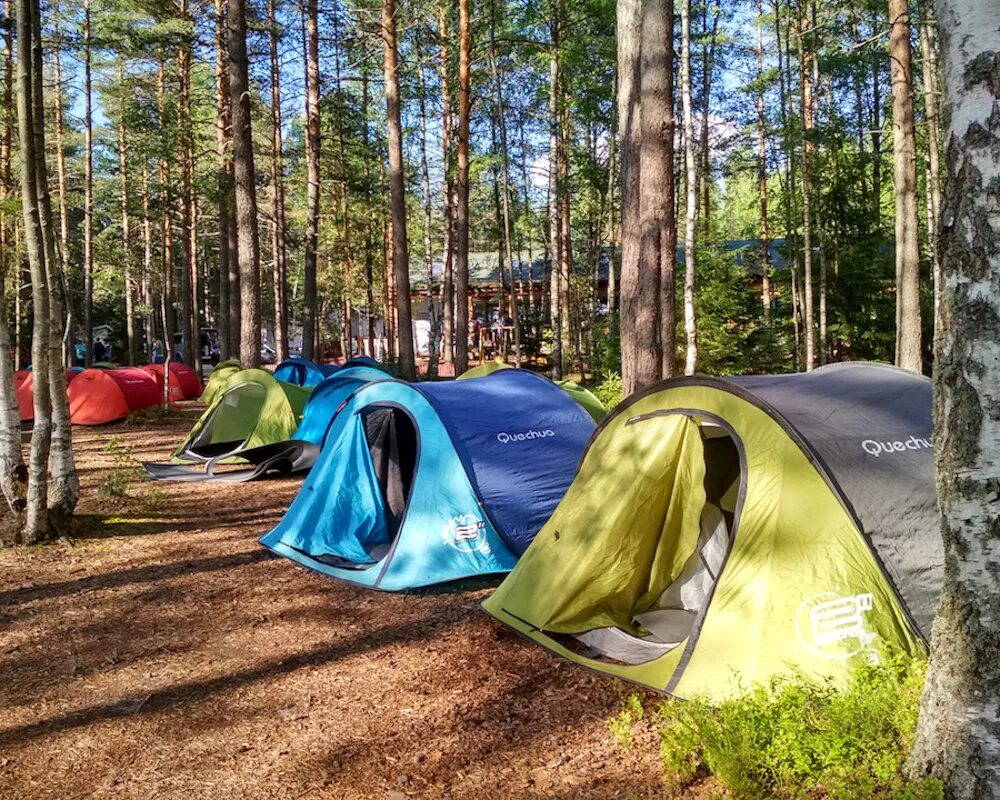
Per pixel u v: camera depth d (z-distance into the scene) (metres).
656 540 5.55
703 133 22.27
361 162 28.64
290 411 12.62
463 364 19.53
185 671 5.07
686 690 4.16
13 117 12.70
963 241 2.73
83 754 4.09
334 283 31.05
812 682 3.73
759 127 22.98
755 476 4.46
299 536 7.53
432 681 4.83
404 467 8.05
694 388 5.04
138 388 17.95
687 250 13.13
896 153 13.50
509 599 5.65
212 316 44.62
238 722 4.41
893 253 20.56
